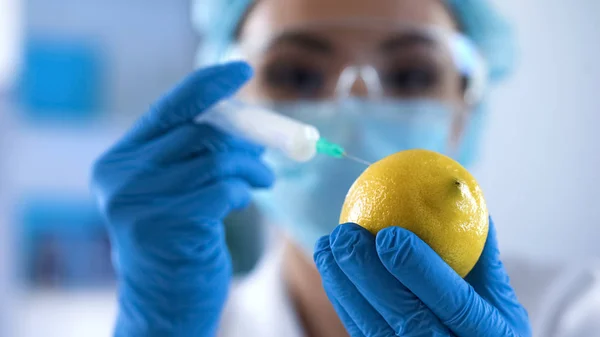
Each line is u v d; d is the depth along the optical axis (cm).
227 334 68
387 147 62
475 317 35
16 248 106
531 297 65
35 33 125
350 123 61
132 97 131
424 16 64
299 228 62
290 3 63
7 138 97
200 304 49
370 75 61
